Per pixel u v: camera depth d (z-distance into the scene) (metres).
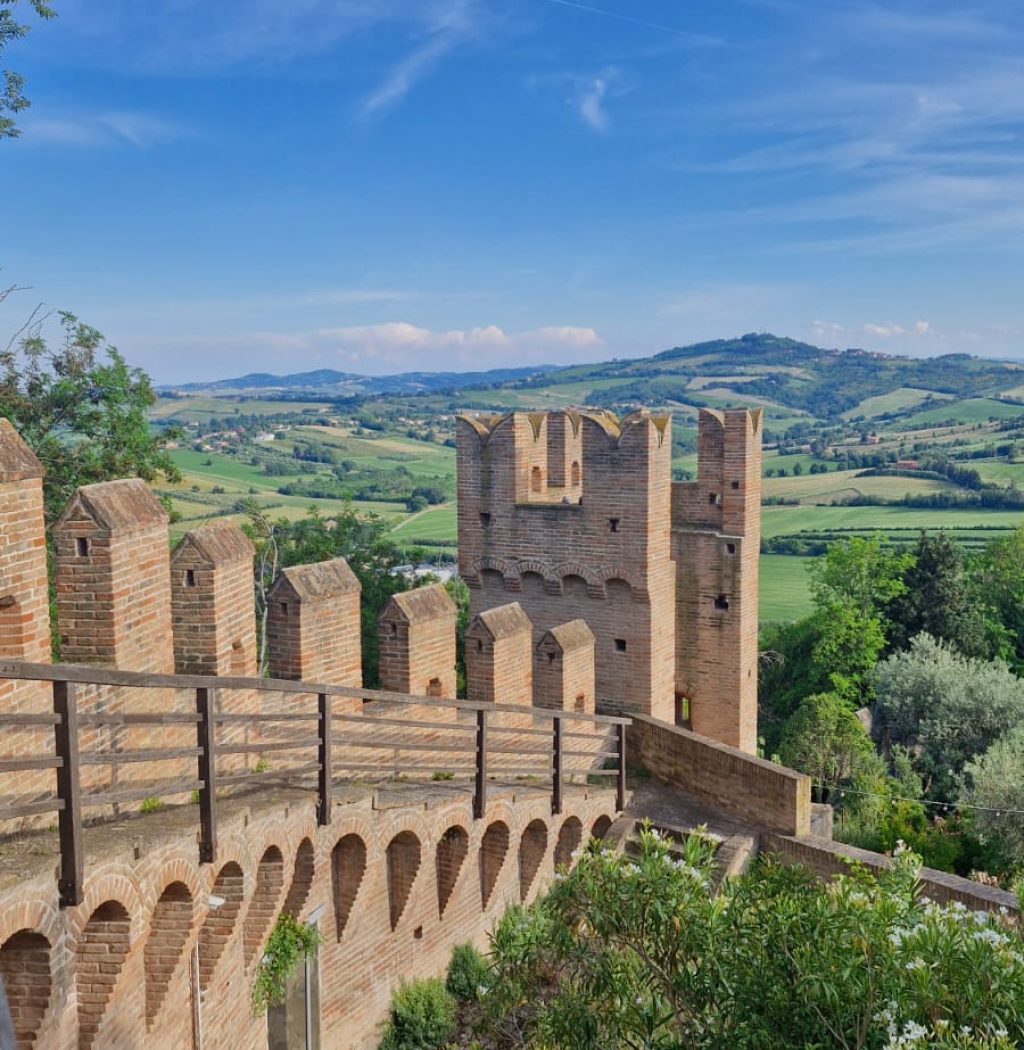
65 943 7.82
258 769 13.29
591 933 10.53
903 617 55.84
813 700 41.69
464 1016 15.45
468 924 16.34
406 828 14.16
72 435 32.38
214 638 12.41
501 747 17.42
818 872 18.27
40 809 7.37
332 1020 13.65
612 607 22.33
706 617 24.03
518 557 23.17
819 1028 8.10
